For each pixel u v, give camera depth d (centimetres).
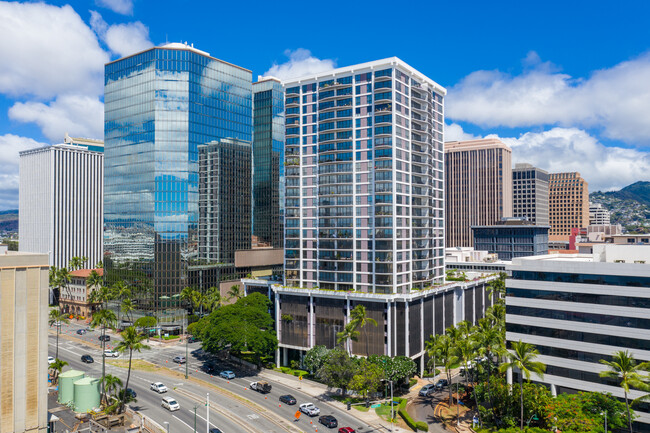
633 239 13812
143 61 16800
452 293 13325
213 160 17375
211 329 11194
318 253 12281
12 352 6750
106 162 17788
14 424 6756
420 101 12594
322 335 11375
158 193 16125
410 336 10950
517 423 7662
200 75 17112
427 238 12669
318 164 12325
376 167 11444
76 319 17862
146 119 16550
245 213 18575
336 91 12256
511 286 8844
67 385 9038
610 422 7100
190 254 16362
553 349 8344
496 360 10831
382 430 7925
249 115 18962
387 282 11112
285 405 9025
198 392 9712
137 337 8800
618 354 7019
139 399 9231
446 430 8012
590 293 7981
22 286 6862
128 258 16650
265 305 12425
